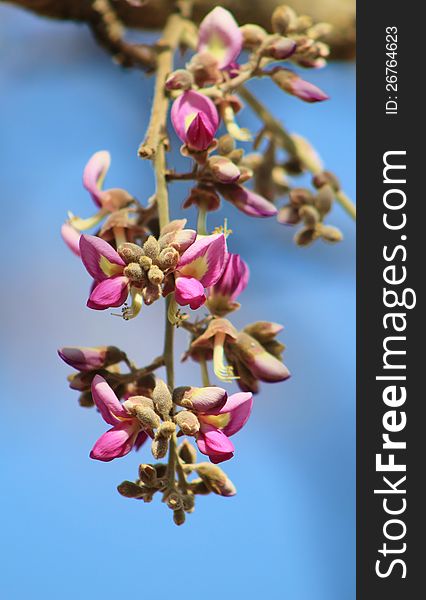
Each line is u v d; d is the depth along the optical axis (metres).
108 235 0.48
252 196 0.49
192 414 0.45
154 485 0.46
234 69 0.51
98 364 0.47
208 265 0.46
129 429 0.46
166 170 0.49
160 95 0.50
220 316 0.48
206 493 0.47
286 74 0.51
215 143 0.48
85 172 0.49
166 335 0.47
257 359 0.48
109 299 0.45
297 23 0.52
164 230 0.46
